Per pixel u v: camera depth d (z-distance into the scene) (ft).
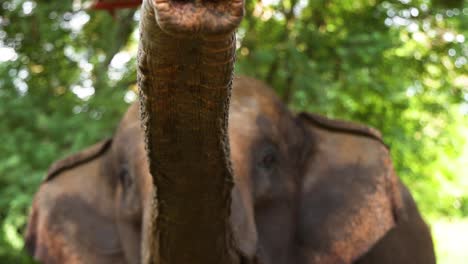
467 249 47.09
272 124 12.31
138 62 6.73
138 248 12.34
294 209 12.55
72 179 14.12
